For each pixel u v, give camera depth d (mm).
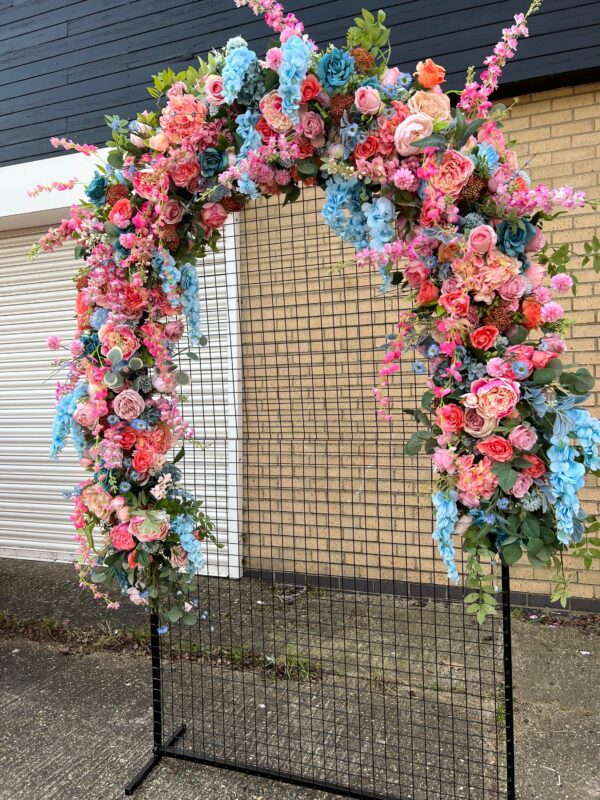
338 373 3420
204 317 3705
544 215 1464
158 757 2109
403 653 2748
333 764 2043
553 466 1339
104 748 2180
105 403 1781
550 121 3076
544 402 1363
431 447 1521
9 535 4637
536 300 1435
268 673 2643
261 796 1919
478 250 1398
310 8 3273
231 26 3475
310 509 3500
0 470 4648
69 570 4242
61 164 3947
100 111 3863
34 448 4539
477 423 1398
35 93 4047
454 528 1472
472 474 1379
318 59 1542
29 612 3500
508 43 1455
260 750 2129
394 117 1444
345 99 1485
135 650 2963
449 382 1438
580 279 3068
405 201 1482
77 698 2535
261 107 1539
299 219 3412
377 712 2322
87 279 1897
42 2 3992
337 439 3225
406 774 1864
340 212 1579
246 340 3598
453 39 3014
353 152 1521
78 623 3305
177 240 1798
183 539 1830
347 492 3424
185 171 1707
